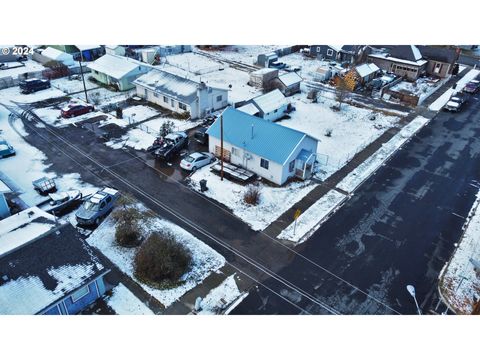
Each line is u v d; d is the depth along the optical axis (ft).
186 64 195.52
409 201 94.12
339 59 208.33
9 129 121.70
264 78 163.22
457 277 72.23
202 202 91.04
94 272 62.69
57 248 63.21
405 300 67.05
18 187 93.71
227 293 67.21
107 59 166.09
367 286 69.67
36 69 179.11
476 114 147.43
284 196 94.48
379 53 203.92
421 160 113.29
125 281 68.69
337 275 71.87
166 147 108.17
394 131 131.34
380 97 161.07
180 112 135.74
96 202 82.84
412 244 80.07
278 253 76.64
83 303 62.64
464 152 118.42
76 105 133.18
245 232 81.92
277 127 102.58
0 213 81.05
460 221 87.56
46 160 105.91
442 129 133.80
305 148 100.99
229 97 153.28
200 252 75.82
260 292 67.72
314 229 83.71
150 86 142.10
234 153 104.58
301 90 166.20
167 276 69.56
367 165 109.70
